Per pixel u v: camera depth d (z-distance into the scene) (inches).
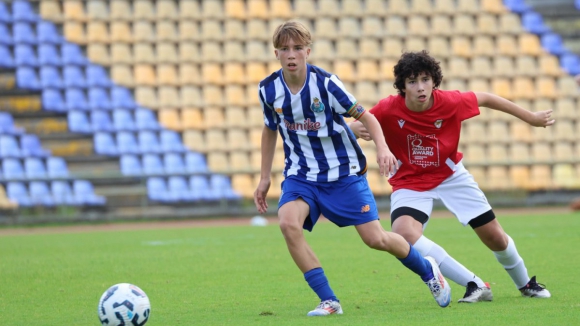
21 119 3284.9
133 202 3070.9
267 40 3563.0
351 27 3617.1
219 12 3607.3
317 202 792.9
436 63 866.1
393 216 909.2
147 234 2326.5
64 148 3235.7
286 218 774.5
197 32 3553.2
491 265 1279.5
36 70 3376.0
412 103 879.7
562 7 3752.5
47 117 3292.3
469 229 2149.4
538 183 3257.9
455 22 3671.3
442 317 748.0
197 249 1718.8
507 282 1069.8
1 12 3469.5
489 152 3378.4
